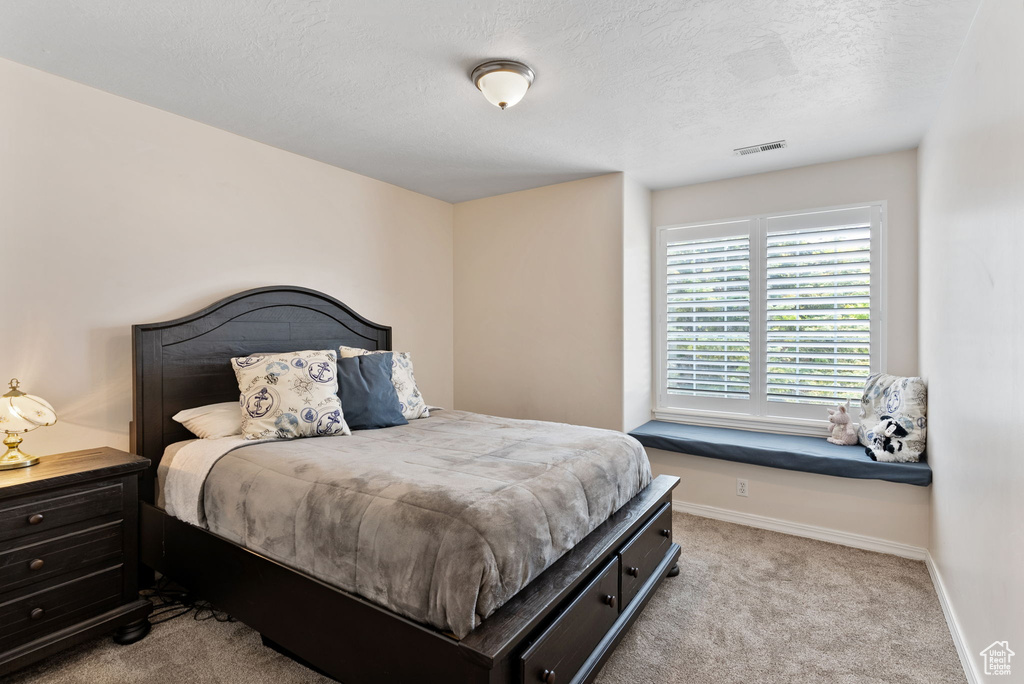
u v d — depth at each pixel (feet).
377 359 9.70
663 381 13.23
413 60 6.92
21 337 7.06
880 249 10.59
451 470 6.10
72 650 6.52
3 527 5.76
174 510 7.34
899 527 9.34
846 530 9.83
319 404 8.20
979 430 5.79
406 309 13.09
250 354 9.46
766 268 11.81
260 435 7.72
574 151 10.40
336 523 5.43
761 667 6.22
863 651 6.52
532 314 13.02
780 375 11.68
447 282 14.38
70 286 7.51
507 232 13.44
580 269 12.26
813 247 11.27
